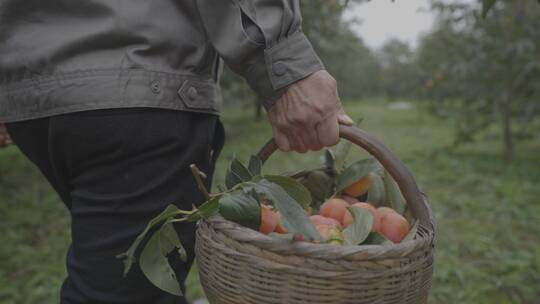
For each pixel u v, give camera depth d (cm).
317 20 730
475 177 520
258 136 833
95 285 122
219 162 601
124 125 118
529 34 539
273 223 114
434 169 575
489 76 565
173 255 132
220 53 121
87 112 117
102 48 118
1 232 354
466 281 283
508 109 589
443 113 652
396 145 770
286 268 99
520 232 369
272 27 118
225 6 118
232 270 105
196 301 245
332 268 98
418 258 104
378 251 97
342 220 124
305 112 119
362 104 2150
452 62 595
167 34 121
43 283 278
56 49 117
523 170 550
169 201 125
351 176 135
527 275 289
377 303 100
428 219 113
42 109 120
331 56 1037
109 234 121
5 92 125
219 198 110
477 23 556
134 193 121
